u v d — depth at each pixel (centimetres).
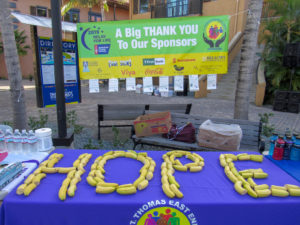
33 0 2283
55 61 344
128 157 278
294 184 219
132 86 442
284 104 975
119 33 419
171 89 1541
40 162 258
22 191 194
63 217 184
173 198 190
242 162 269
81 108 942
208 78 436
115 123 720
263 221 188
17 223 186
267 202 187
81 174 229
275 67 1080
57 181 218
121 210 184
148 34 420
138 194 196
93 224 186
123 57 429
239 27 1491
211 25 416
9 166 216
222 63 431
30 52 2545
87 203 183
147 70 434
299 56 944
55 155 268
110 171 240
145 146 517
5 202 184
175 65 432
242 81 458
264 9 1295
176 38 421
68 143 368
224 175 235
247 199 191
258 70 1198
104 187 198
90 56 427
